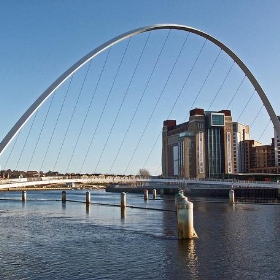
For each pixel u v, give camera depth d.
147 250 25.69
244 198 94.50
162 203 76.62
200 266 21.41
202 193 114.94
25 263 22.55
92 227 37.94
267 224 38.69
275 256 23.69
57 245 28.16
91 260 23.14
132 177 90.06
